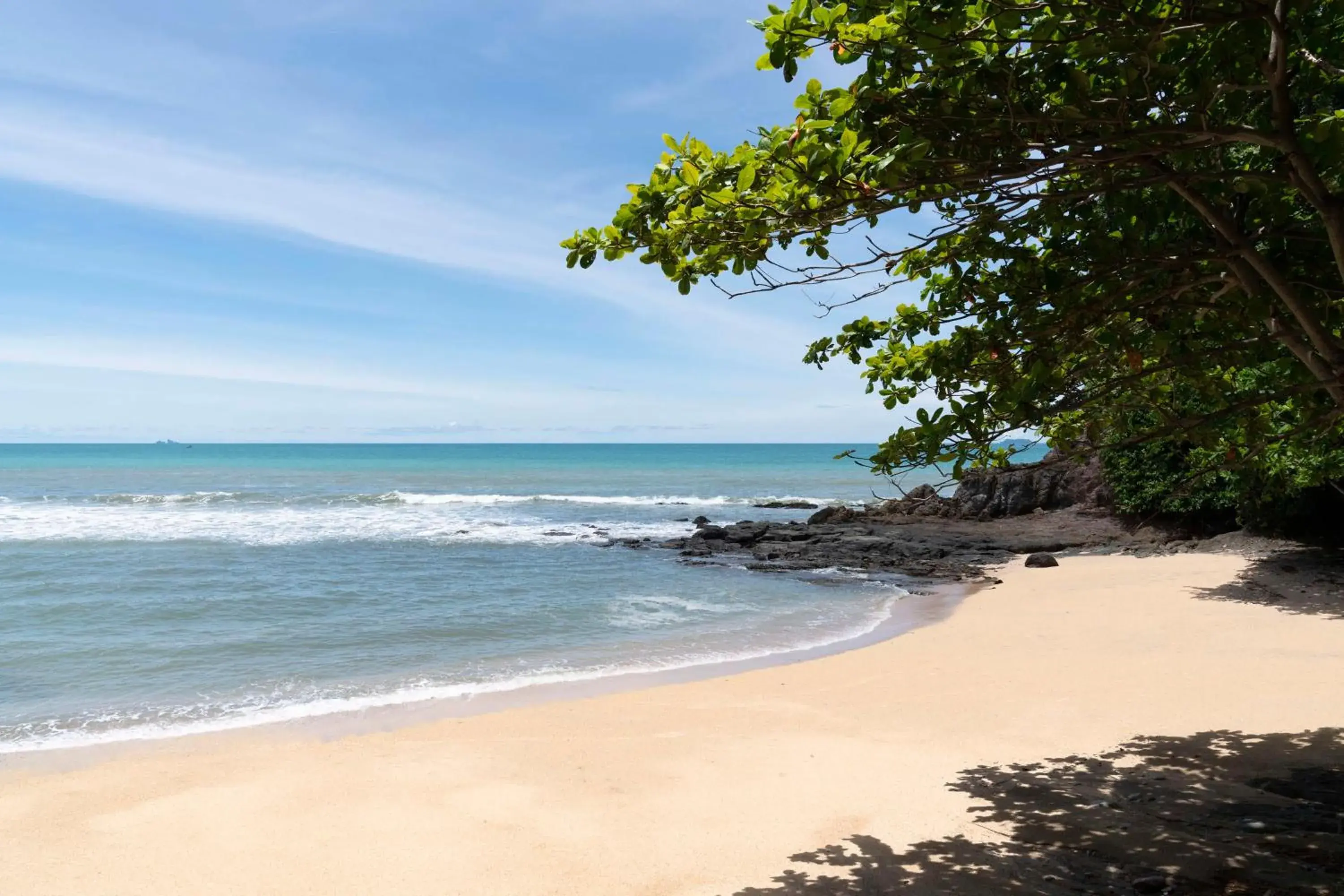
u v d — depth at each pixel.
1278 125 3.56
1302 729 7.40
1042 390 4.40
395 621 15.04
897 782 6.64
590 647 13.04
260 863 5.46
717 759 7.41
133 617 15.13
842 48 3.42
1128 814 5.68
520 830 5.92
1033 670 10.34
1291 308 4.05
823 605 16.89
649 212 3.94
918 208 4.03
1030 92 3.84
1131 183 3.87
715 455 165.25
